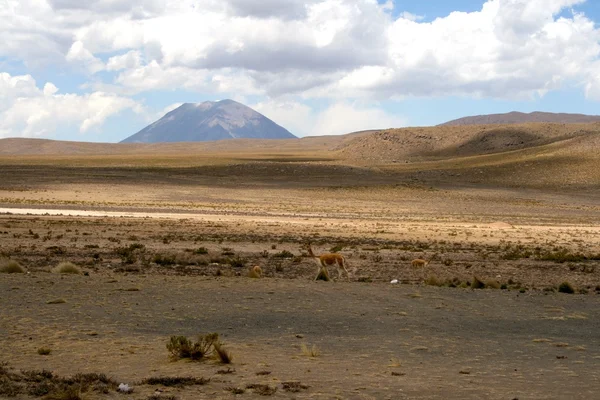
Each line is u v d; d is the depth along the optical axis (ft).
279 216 270.05
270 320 59.57
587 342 53.62
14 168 492.13
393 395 34.55
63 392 33.06
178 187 403.13
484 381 38.70
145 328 55.01
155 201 335.06
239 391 34.86
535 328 59.36
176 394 34.32
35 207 262.26
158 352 46.01
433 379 39.06
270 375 39.34
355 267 112.06
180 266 106.42
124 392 34.37
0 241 136.36
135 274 93.15
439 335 54.90
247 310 63.98
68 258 113.39
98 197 337.52
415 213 326.85
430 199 396.57
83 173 460.55
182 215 252.83
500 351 49.06
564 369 42.91
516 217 319.88
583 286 94.43
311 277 98.73
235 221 227.40
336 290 78.02
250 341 50.83
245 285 80.33
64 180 409.08
